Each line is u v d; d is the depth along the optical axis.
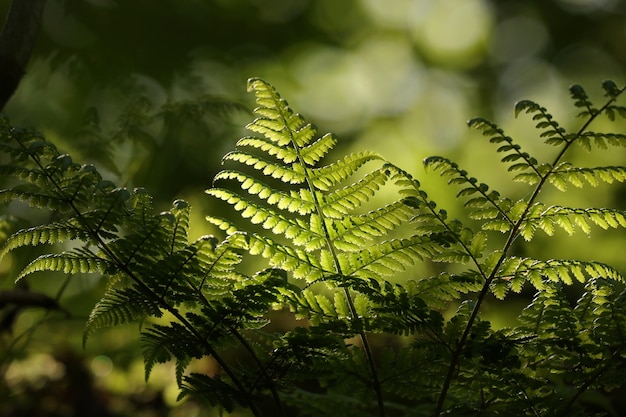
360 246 2.74
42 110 6.04
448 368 2.79
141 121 5.20
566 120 9.44
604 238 7.36
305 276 2.72
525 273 2.65
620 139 2.46
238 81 7.60
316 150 2.72
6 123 2.51
